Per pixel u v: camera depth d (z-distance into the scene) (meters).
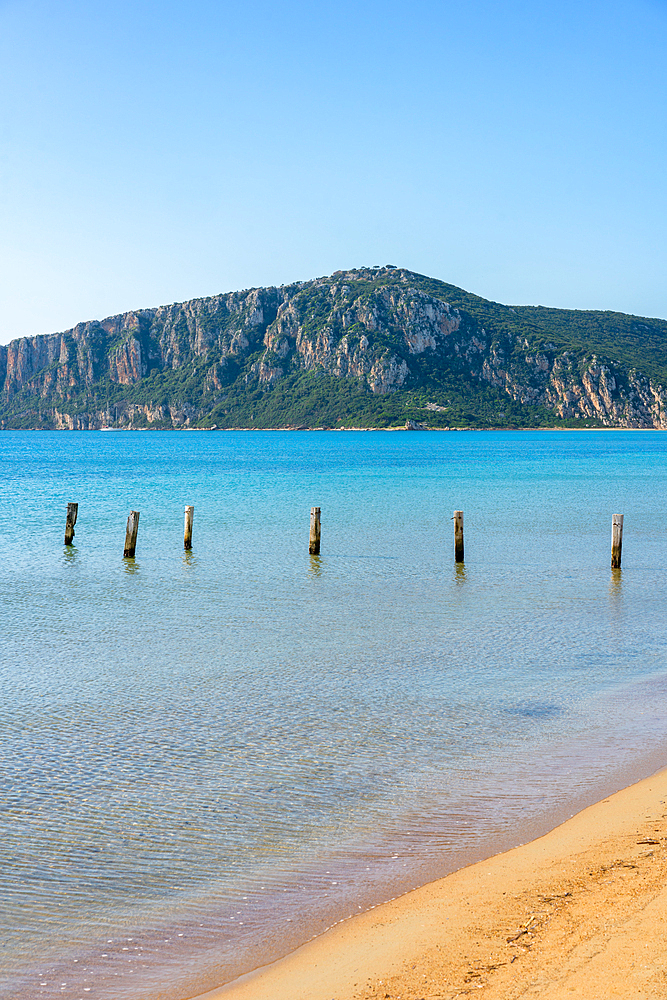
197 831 10.05
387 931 7.47
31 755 12.52
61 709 14.84
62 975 7.28
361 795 11.06
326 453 153.12
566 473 87.44
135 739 13.27
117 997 6.94
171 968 7.34
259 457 137.75
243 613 23.41
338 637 20.58
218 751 12.75
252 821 10.32
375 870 8.99
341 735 13.52
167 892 8.66
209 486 71.38
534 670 17.62
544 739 13.27
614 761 12.16
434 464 108.31
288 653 19.00
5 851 9.55
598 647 19.61
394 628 21.56
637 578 28.73
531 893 7.89
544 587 27.16
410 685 16.45
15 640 20.23
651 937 6.51
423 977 6.50
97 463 119.81
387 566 31.14
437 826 10.06
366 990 6.43
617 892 7.59
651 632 21.11
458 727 13.91
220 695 15.75
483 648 19.50
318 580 28.44
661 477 80.25
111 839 9.84
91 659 18.45
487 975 6.36
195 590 26.78
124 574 29.62
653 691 16.00
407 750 12.79
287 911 8.21
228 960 7.40
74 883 8.88
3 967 7.42
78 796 11.05
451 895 8.09
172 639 20.36
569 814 10.23
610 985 5.88
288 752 12.73
